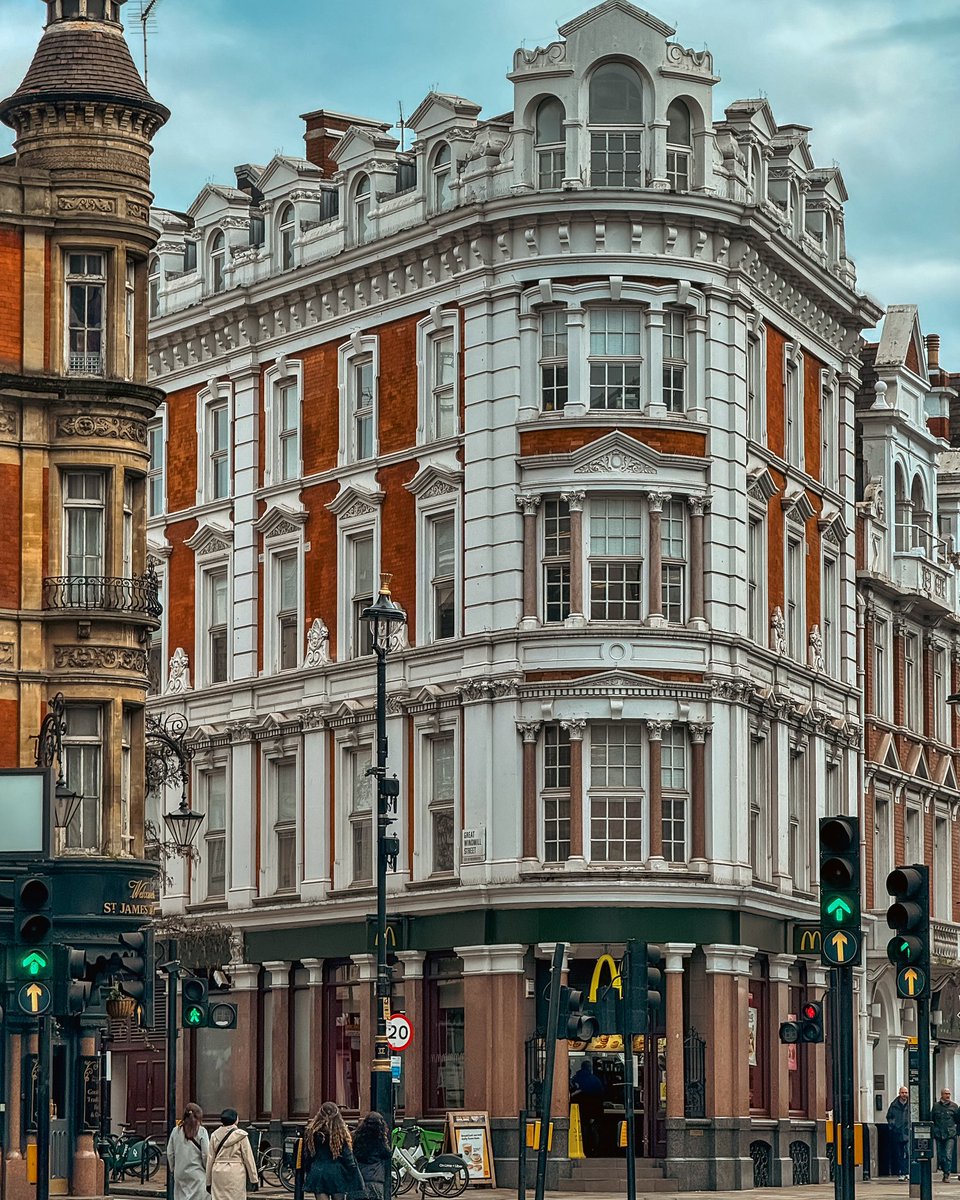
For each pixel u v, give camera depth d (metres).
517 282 59.91
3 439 49.06
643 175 59.91
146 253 50.81
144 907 49.09
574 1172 56.44
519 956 58.09
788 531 65.06
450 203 61.94
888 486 75.19
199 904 68.19
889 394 76.00
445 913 59.81
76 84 50.12
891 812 73.81
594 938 57.38
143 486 50.38
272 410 67.88
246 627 67.75
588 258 59.34
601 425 58.81
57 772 46.81
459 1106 59.38
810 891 65.06
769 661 62.72
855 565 70.81
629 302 59.44
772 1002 61.94
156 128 51.47
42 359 49.53
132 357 50.62
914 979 31.23
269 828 66.38
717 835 58.97
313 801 64.69
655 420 59.06
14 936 29.97
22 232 49.69
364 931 62.22
